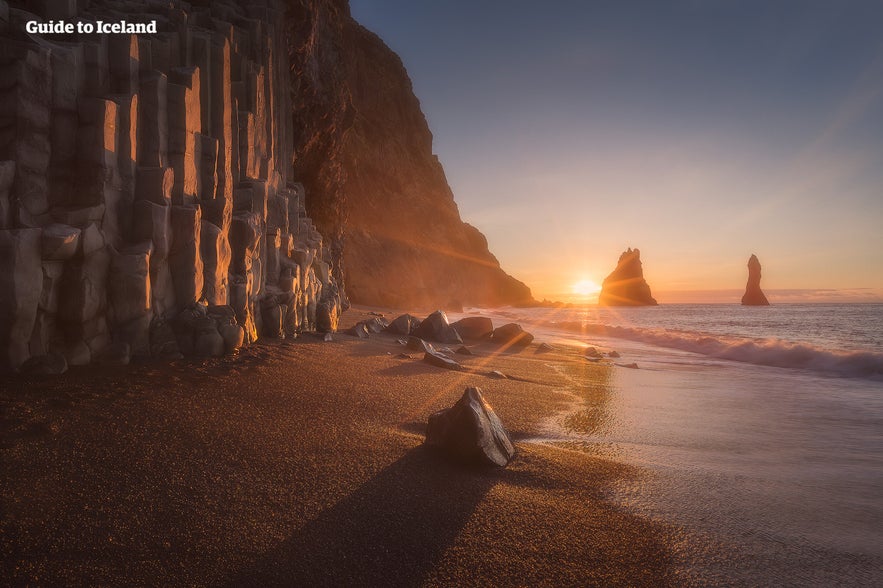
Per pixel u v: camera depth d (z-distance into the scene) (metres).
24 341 5.88
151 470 4.10
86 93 7.06
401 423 6.05
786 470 5.42
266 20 14.99
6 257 5.61
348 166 61.88
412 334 16.86
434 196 86.62
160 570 2.95
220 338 7.97
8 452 4.00
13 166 5.95
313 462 4.61
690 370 13.25
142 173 7.45
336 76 26.78
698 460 5.66
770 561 3.52
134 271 6.89
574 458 5.42
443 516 3.83
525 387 9.38
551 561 3.34
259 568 3.04
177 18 9.48
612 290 168.00
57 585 2.75
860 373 12.56
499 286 99.88
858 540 3.86
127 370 6.46
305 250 13.30
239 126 11.25
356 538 3.44
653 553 3.54
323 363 8.91
